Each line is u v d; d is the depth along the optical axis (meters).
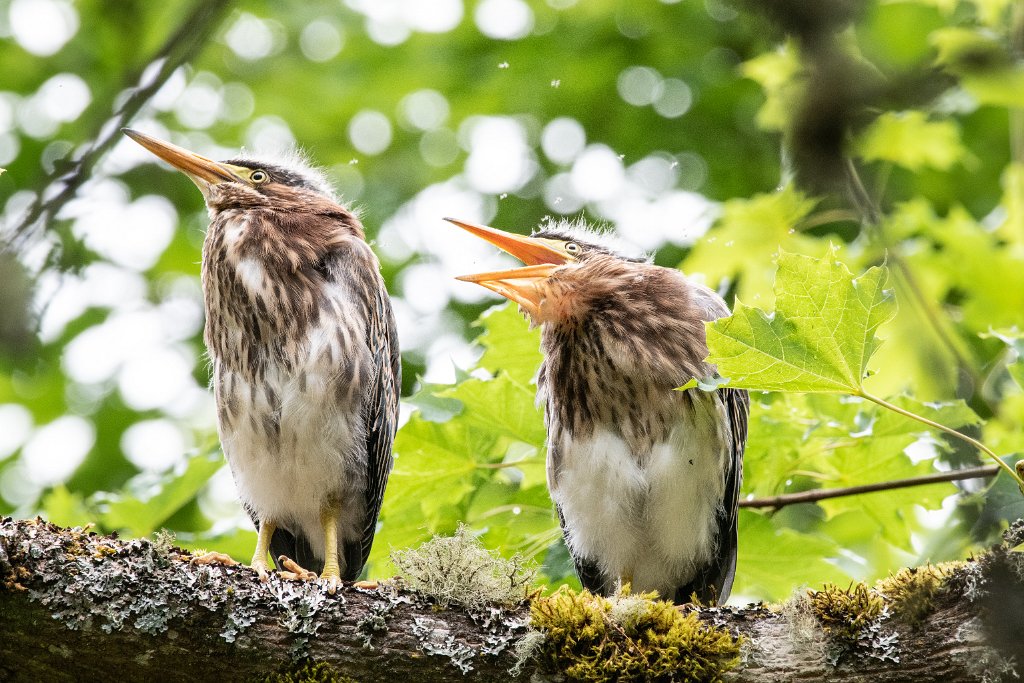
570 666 6.96
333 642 6.91
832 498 10.63
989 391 11.99
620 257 10.97
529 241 10.94
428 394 10.16
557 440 10.08
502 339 11.12
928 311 10.72
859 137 5.34
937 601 6.87
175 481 11.30
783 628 7.06
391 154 17.95
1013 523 6.75
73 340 17.25
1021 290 13.10
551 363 10.16
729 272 13.02
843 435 10.52
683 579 10.20
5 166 16.73
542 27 17.39
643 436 9.80
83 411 17.58
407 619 7.05
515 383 10.23
